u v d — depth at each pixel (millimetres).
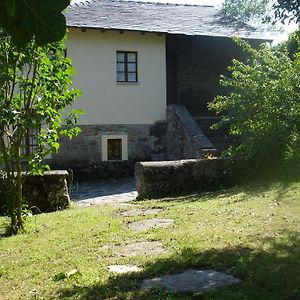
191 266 4500
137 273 4383
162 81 17078
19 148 6934
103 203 10719
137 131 16797
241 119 11055
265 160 10648
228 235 5570
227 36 17094
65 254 5375
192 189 10539
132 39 16672
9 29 1307
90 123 16234
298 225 5863
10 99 6516
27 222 7434
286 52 11984
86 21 15914
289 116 10570
